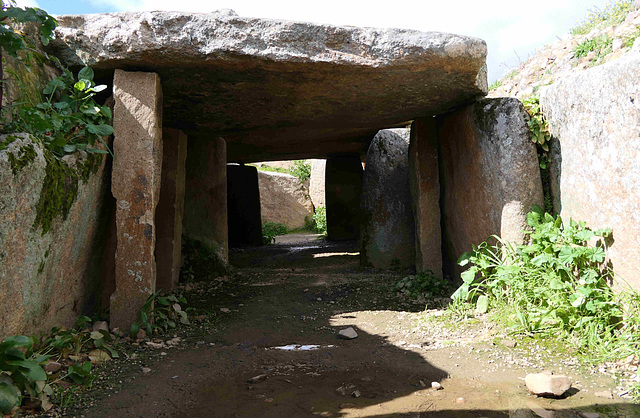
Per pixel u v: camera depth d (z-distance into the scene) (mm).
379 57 4457
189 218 7543
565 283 4148
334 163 12625
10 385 2682
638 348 3516
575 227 4312
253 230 12695
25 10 3406
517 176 4863
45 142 3852
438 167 6602
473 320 4668
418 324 4777
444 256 6672
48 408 2896
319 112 5926
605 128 3938
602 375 3361
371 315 5211
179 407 3055
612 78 3807
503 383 3344
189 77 4703
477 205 5535
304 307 5605
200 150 7699
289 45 4320
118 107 4473
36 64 4363
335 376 3572
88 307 4672
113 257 5113
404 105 5758
